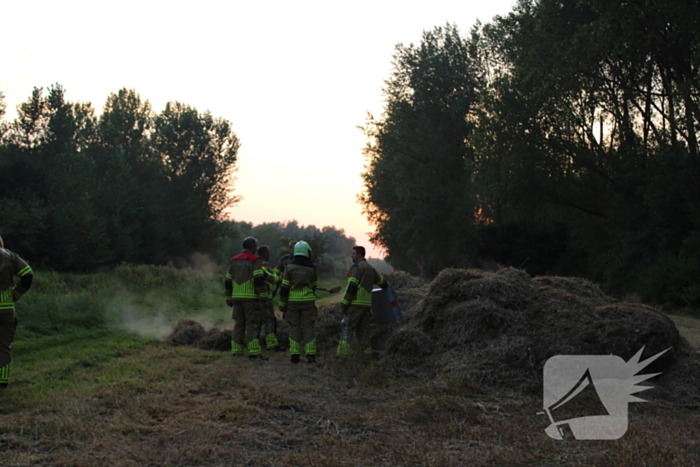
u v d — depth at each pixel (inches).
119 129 2033.7
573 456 162.2
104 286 585.0
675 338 263.7
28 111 1253.1
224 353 311.9
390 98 1430.9
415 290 376.8
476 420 196.2
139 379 241.0
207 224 2010.3
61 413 186.9
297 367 276.2
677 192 741.3
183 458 152.9
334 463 150.6
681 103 722.8
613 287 821.2
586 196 938.7
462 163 1349.7
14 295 223.8
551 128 887.7
